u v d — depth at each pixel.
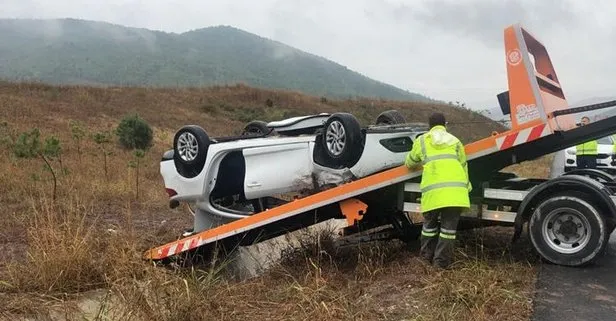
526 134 5.45
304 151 6.61
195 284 4.93
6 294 5.41
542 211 5.48
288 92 60.00
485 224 6.27
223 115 45.88
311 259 6.12
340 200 6.15
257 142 6.85
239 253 7.00
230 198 7.58
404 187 6.20
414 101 59.03
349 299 4.80
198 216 7.57
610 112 5.44
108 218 9.51
